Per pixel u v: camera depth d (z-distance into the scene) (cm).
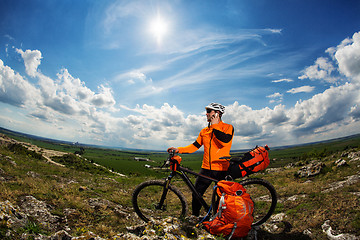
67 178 1212
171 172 368
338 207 473
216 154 343
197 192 353
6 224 346
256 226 411
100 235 452
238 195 309
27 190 666
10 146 2327
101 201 692
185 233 324
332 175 1015
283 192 793
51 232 416
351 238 350
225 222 302
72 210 565
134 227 371
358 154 1419
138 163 16112
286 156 16800
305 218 476
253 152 348
